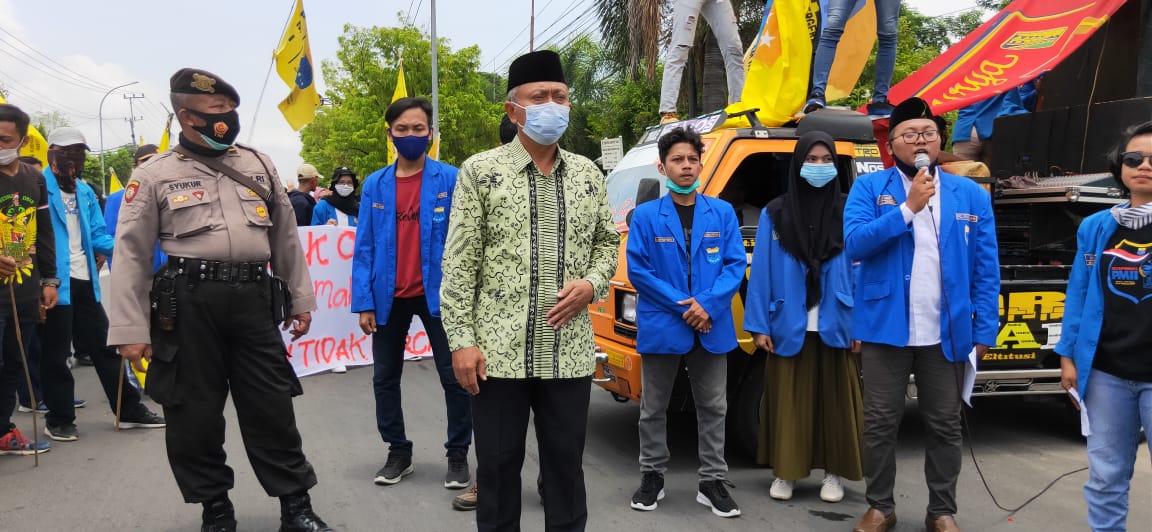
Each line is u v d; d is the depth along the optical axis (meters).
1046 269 4.86
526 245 2.56
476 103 26.64
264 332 3.31
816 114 4.80
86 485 4.23
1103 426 2.92
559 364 2.59
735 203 5.20
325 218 8.84
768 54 5.23
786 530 3.64
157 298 3.13
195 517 3.77
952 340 3.35
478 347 2.55
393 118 4.08
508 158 2.61
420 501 4.00
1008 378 4.79
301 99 10.12
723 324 3.81
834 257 3.90
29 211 4.66
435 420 5.61
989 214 3.47
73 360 8.02
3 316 4.50
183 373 3.18
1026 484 4.33
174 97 3.14
